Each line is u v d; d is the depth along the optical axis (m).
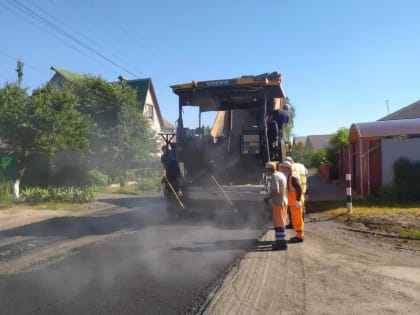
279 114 11.38
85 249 7.87
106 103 23.44
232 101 11.32
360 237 8.46
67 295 5.34
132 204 15.51
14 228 10.40
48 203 15.12
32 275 6.23
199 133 11.40
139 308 4.86
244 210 10.60
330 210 12.01
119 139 23.45
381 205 12.60
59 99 16.61
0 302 5.12
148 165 31.22
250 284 5.61
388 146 14.15
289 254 7.20
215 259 6.95
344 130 28.73
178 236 8.95
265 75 10.50
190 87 10.85
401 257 6.82
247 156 10.85
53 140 15.88
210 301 5.00
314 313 4.59
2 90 15.45
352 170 18.66
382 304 4.81
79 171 21.95
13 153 17.20
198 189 10.90
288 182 8.26
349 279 5.75
